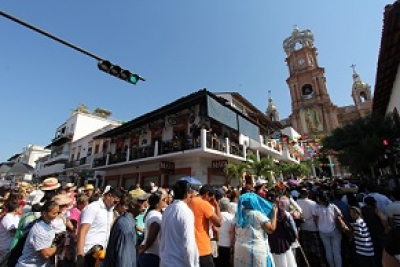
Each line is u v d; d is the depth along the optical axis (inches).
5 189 227.0
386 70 347.3
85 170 930.1
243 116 659.4
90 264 117.9
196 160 560.1
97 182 870.4
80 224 116.4
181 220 98.6
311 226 207.8
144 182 676.7
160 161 600.7
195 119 585.6
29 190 338.3
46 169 1274.6
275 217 123.8
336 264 184.1
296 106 1571.1
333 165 1125.1
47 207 117.1
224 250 166.2
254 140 700.7
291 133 1207.6
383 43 281.0
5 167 908.6
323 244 195.2
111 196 136.3
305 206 214.7
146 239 118.5
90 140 1023.6
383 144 367.9
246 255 116.0
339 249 188.2
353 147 410.3
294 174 791.7
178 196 109.0
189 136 543.2
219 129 625.9
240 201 132.0
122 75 263.7
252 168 515.5
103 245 124.1
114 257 104.5
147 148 628.1
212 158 585.6
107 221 132.6
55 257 140.1
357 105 1691.7
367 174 514.9
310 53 1669.5
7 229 149.6
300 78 1610.5
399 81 348.5
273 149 836.0
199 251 117.4
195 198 133.3
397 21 240.1
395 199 166.6
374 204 192.2
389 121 401.4
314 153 836.6
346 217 206.5
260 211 125.2
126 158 677.9
